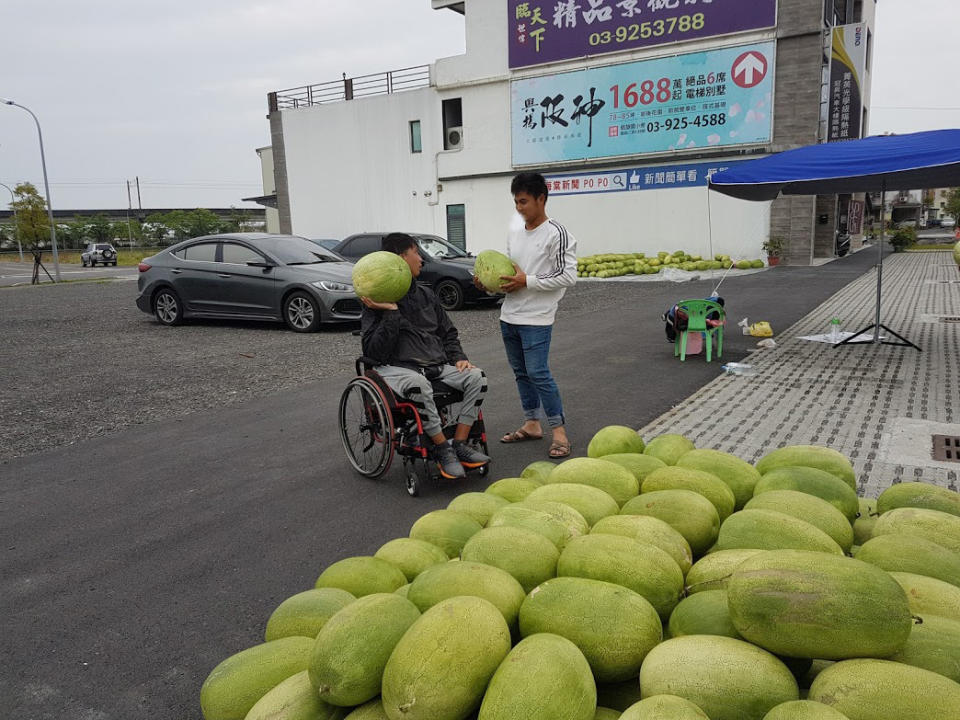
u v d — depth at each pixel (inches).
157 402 302.0
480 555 88.5
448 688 64.0
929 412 244.4
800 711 57.4
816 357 345.4
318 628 85.4
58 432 259.1
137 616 132.6
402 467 214.7
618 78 948.0
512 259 216.5
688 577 85.1
